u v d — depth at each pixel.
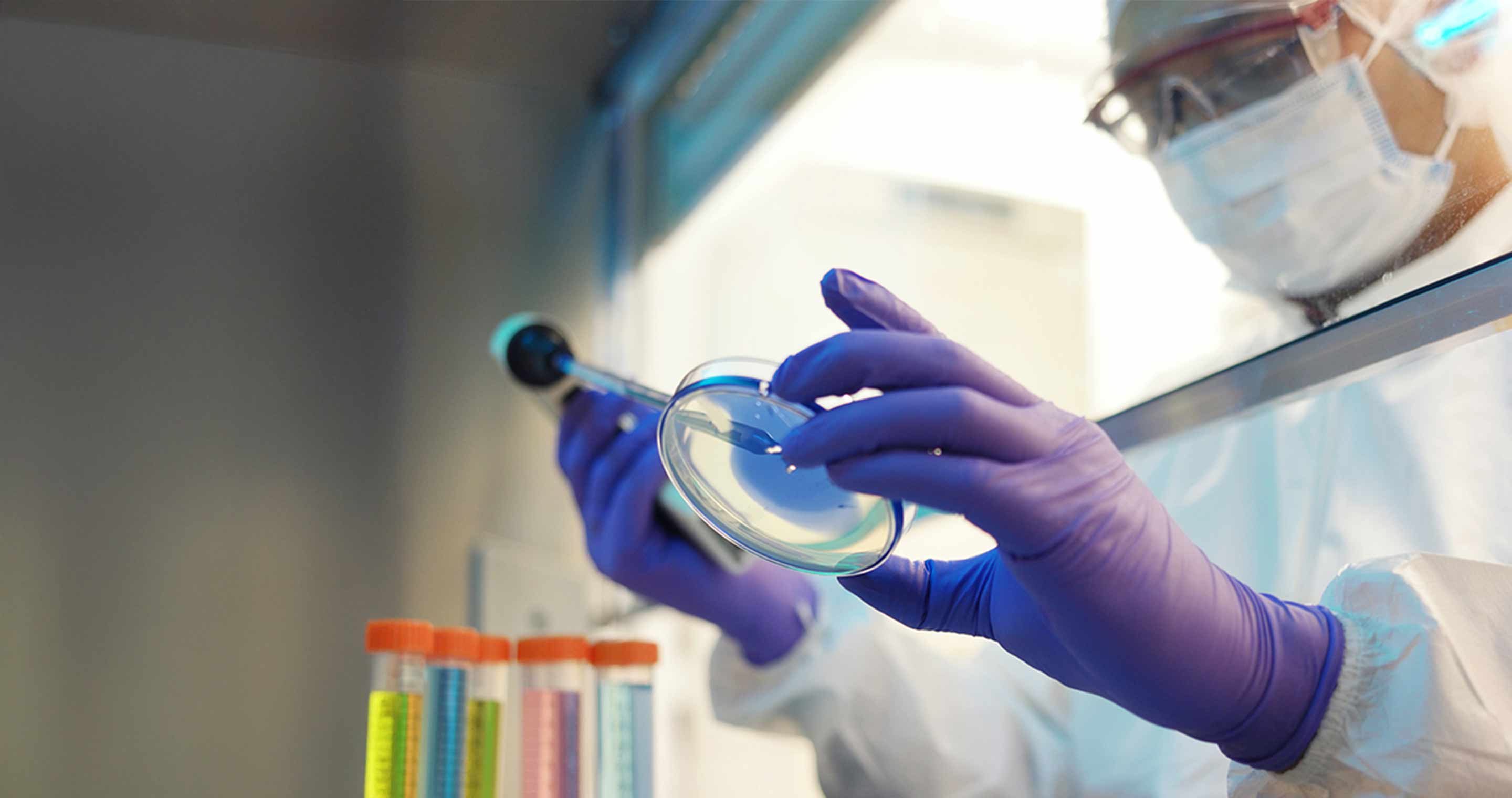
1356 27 0.80
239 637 1.32
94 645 1.25
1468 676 0.62
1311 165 0.81
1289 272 0.84
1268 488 0.96
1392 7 0.78
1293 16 0.82
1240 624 0.66
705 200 1.64
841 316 0.68
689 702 1.53
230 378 1.40
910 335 0.62
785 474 0.61
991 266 1.19
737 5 1.49
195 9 1.45
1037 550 0.62
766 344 1.49
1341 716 0.65
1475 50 0.76
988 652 1.29
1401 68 0.78
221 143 1.46
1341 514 0.88
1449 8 0.77
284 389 1.42
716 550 1.21
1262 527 0.96
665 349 1.64
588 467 1.27
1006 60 1.17
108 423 1.32
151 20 1.45
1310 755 0.66
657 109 1.74
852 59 1.42
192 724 1.27
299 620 1.36
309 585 1.37
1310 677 0.67
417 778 0.94
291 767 1.31
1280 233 0.83
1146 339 0.99
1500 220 0.74
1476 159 0.75
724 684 1.30
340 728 1.34
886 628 1.30
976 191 1.22
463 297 1.57
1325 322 0.83
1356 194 0.80
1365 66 0.79
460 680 0.98
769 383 0.62
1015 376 1.15
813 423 0.59
